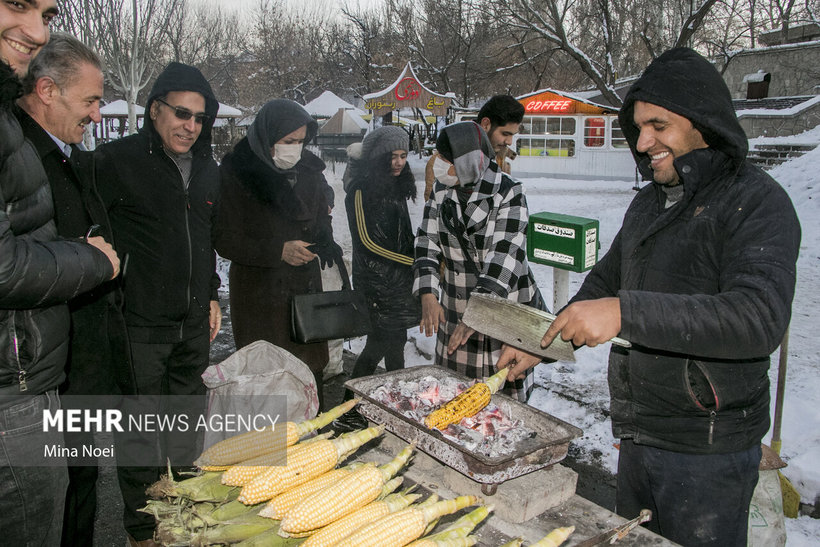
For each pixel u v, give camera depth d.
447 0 23.05
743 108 22.77
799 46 24.50
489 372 2.79
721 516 1.65
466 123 2.63
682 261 1.59
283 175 3.07
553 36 17.36
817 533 2.59
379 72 26.98
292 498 1.39
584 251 3.66
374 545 1.24
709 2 14.16
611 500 3.05
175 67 2.47
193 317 2.74
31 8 1.56
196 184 2.72
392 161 3.39
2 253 1.49
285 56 30.97
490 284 2.55
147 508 1.44
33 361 1.68
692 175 1.53
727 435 1.60
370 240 3.46
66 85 2.13
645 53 24.34
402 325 3.58
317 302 3.18
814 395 3.84
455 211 2.72
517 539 1.36
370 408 1.77
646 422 1.71
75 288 1.73
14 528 1.70
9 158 1.55
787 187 11.13
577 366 4.48
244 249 3.04
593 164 20.44
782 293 1.36
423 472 1.75
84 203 2.29
